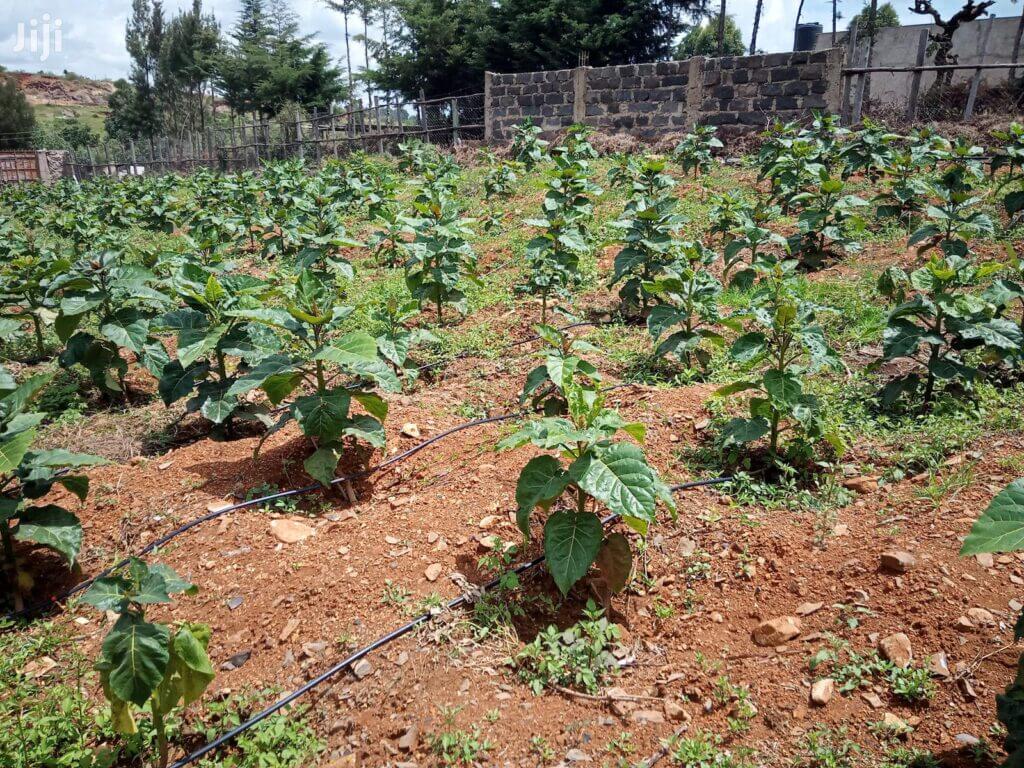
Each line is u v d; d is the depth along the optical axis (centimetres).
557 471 360
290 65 4841
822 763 273
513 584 371
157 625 274
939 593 332
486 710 313
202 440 602
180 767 304
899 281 630
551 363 400
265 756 298
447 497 466
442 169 1700
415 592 383
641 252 771
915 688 291
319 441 485
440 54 3894
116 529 464
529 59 3609
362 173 1880
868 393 569
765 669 321
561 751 292
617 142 1908
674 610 365
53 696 340
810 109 1761
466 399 633
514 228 1288
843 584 354
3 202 2608
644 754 289
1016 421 473
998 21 2192
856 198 907
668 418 539
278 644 363
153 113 5953
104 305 634
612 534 369
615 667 334
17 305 881
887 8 3900
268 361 467
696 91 1900
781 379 452
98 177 3528
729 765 278
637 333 765
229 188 1781
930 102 1766
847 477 451
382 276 1088
